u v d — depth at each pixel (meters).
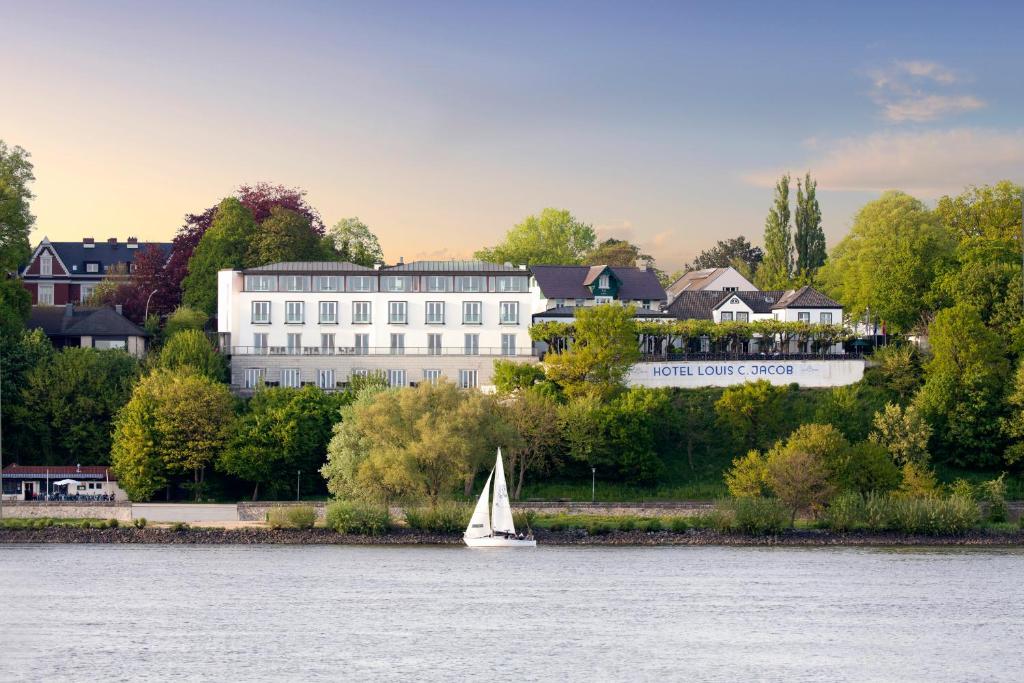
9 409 164.75
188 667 99.75
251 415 164.88
